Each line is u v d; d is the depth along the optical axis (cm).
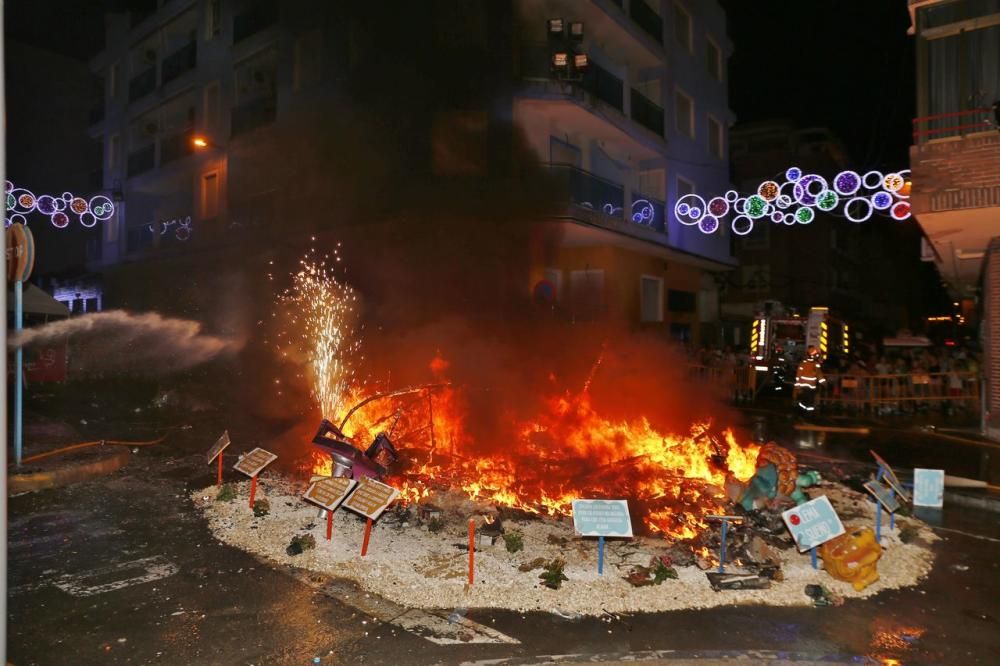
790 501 665
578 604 503
